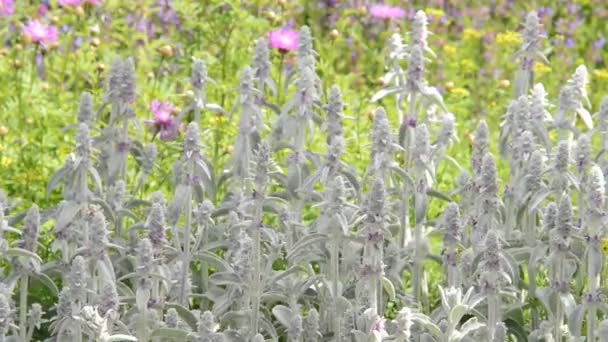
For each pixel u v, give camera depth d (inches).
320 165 308.5
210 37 548.1
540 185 289.1
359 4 641.6
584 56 658.8
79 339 250.8
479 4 689.0
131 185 410.9
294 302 280.5
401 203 305.6
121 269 299.6
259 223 268.5
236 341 267.3
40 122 458.0
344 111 501.0
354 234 261.7
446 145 319.6
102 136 319.3
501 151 319.0
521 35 337.7
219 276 273.4
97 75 493.4
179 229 302.8
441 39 626.5
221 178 320.5
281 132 319.0
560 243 262.8
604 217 255.8
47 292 312.3
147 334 259.0
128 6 549.0
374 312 246.7
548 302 268.4
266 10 568.4
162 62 514.3
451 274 292.0
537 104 316.2
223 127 442.9
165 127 404.2
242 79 318.7
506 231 305.1
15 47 496.4
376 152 287.7
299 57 332.8
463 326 257.9
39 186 403.9
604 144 311.0
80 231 286.5
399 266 297.0
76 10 518.3
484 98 582.9
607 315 284.2
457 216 288.7
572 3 688.4
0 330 251.0
